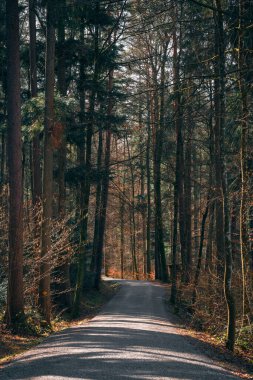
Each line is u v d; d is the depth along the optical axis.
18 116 15.47
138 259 71.25
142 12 16.05
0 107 25.28
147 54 31.25
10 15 15.38
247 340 14.29
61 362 9.22
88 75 23.95
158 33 21.17
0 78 24.05
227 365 10.91
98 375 7.96
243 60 14.71
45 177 17.95
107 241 65.31
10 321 15.40
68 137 22.77
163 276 44.03
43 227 17.88
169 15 16.28
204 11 16.47
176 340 13.58
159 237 42.78
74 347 11.25
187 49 18.55
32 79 22.11
